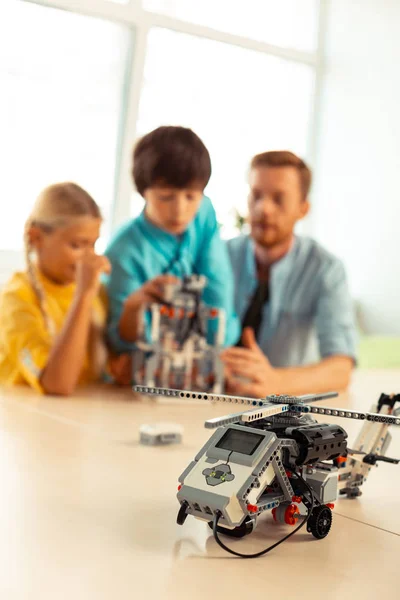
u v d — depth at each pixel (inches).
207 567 30.3
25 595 26.9
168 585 28.4
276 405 34.1
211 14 128.9
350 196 151.1
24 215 108.9
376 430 41.5
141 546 32.4
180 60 122.9
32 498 38.4
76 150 112.0
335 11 151.9
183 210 75.2
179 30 119.7
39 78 106.7
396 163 142.4
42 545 32.0
